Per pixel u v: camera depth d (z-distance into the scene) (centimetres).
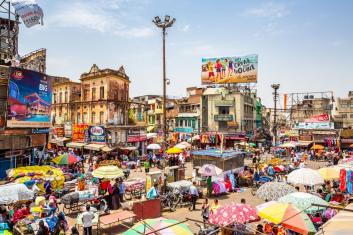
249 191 2255
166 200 1773
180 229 859
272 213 1028
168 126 6019
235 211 1066
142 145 4356
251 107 6153
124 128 4169
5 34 2866
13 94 2247
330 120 5997
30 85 2402
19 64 2673
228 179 2250
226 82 5531
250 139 5447
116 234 1355
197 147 4969
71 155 2239
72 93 4628
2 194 1298
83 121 4416
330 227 663
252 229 1144
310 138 5622
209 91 5709
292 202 1216
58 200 1861
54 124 4644
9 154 2245
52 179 1930
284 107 5916
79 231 1365
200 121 5594
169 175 2234
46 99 2611
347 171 1692
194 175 2353
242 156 2670
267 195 1401
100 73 4231
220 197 2066
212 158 2403
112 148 3591
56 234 1202
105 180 1914
